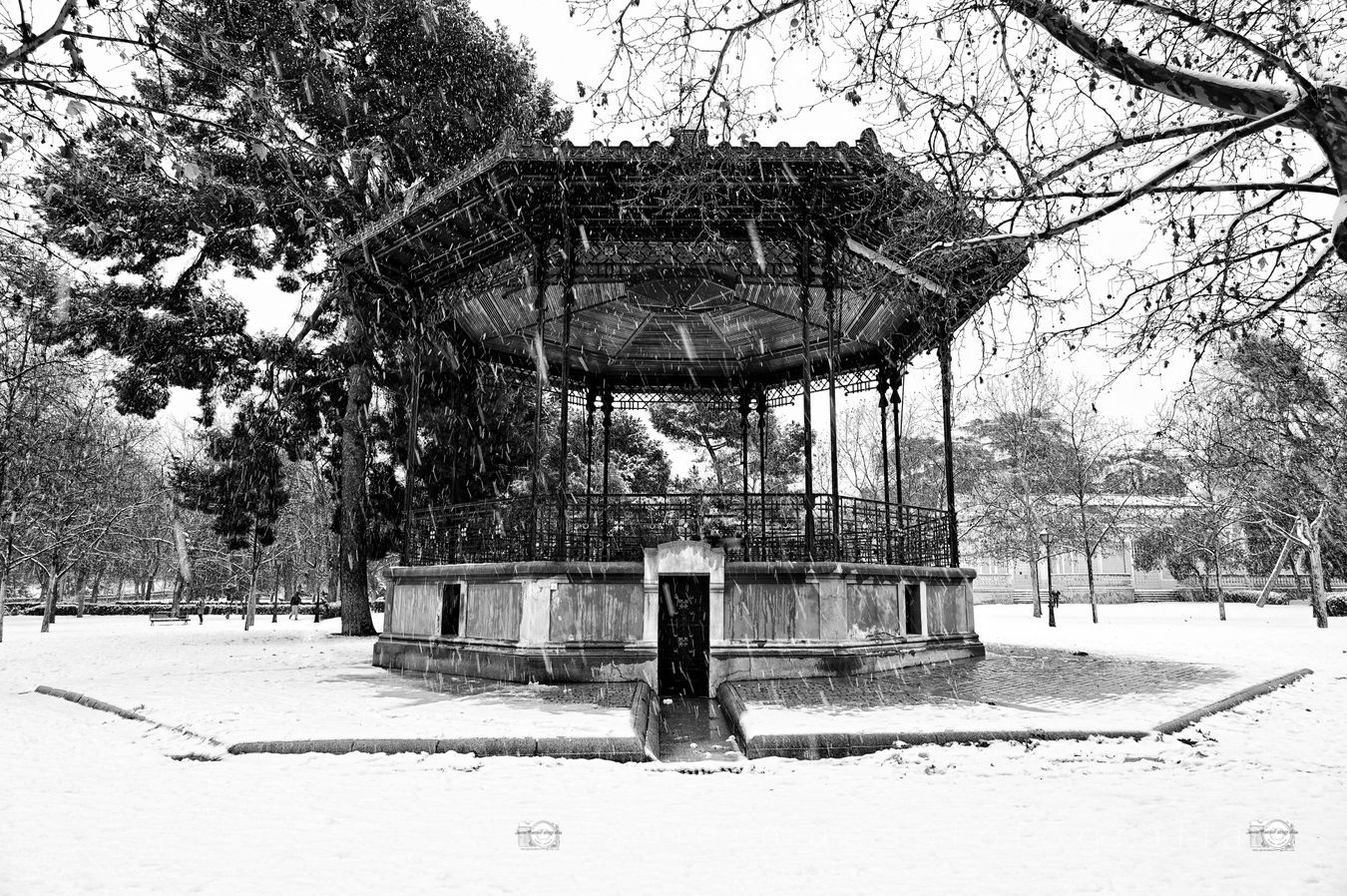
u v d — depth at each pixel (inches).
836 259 521.7
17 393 1037.2
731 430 1342.3
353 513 940.0
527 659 469.1
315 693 425.4
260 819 212.7
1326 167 235.3
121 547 1786.4
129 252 817.5
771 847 187.8
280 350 916.6
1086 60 239.1
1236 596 2130.9
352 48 812.6
